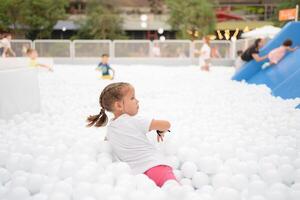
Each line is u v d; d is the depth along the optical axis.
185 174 3.04
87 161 3.06
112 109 3.19
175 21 28.20
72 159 3.09
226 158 3.36
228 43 17.64
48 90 8.17
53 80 10.30
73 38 29.39
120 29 30.00
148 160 2.91
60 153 3.36
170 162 3.22
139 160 2.95
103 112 3.40
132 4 34.12
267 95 7.20
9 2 25.48
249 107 5.89
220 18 33.50
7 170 3.07
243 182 2.70
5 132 4.21
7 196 2.49
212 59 17.67
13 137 3.94
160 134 3.35
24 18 26.36
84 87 8.84
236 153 3.39
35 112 5.57
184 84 9.36
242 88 8.39
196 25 27.39
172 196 2.40
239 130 4.23
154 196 2.33
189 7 27.45
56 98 7.07
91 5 30.17
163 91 8.02
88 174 2.71
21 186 2.61
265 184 2.64
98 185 2.50
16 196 2.46
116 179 2.76
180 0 28.09
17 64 5.50
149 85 9.09
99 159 3.12
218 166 3.06
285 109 5.66
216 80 10.28
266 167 2.98
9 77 5.06
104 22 28.95
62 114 5.55
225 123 4.63
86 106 6.27
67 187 2.53
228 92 7.70
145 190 2.50
